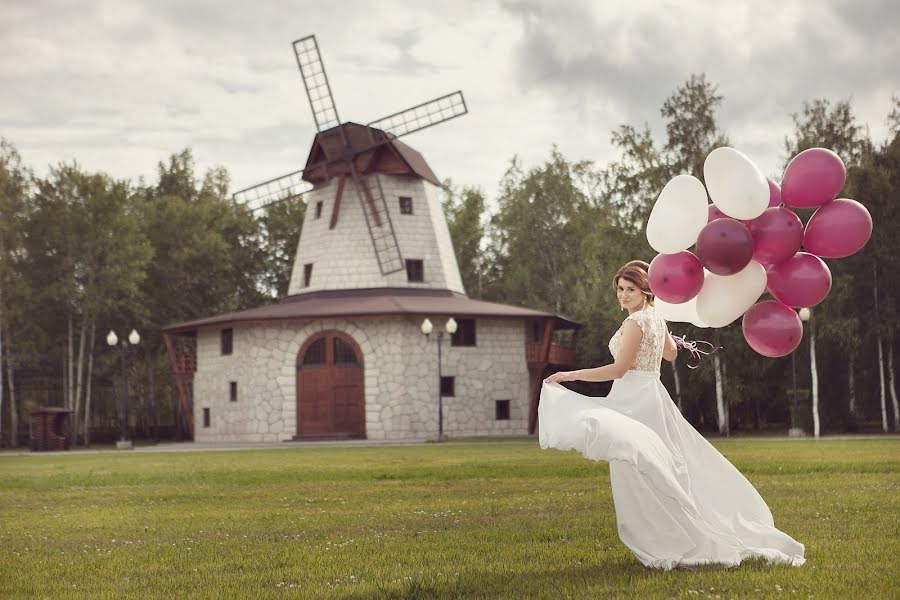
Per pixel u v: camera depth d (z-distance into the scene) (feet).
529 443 100.27
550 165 178.29
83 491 44.83
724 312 22.49
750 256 21.30
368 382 126.21
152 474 56.24
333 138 139.03
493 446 92.53
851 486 35.83
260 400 128.98
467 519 28.81
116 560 22.38
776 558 18.88
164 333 140.67
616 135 128.88
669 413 20.24
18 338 155.22
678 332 123.95
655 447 18.90
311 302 134.51
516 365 132.26
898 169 118.52
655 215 21.62
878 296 120.98
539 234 177.06
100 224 153.89
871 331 118.52
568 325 143.95
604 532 24.63
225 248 173.47
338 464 63.67
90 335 162.40
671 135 125.18
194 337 174.50
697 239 21.48
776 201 22.67
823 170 21.61
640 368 20.24
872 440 88.53
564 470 49.73
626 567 19.11
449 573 19.08
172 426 176.24
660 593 16.15
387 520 29.22
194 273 172.65
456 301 134.31
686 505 18.40
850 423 122.42
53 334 157.58
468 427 128.36
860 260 117.91
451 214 201.26
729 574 17.61
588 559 20.29
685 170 125.18
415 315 124.57
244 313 133.08
